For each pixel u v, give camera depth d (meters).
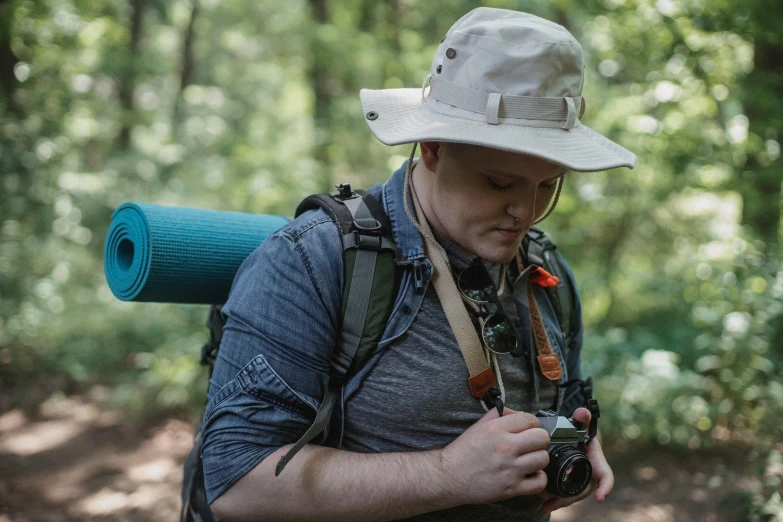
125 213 1.52
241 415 1.21
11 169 7.48
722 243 5.70
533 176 1.20
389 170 8.30
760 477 3.75
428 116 1.26
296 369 1.22
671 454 4.27
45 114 8.30
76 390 5.68
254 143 9.52
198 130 10.33
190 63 12.43
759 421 4.27
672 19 5.00
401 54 8.59
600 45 5.73
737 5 4.77
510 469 1.17
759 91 4.92
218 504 1.23
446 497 1.20
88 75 9.83
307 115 11.03
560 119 1.21
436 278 1.31
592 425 1.40
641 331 5.33
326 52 8.45
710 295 5.18
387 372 1.26
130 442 4.84
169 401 5.21
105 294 6.56
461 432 1.29
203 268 1.47
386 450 1.28
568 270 1.62
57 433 4.92
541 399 1.44
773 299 4.53
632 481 4.01
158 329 6.13
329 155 8.66
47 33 8.25
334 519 1.19
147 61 10.49
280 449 1.21
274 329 1.23
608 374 4.66
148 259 1.44
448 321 1.30
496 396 1.29
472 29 1.22
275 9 11.45
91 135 9.35
